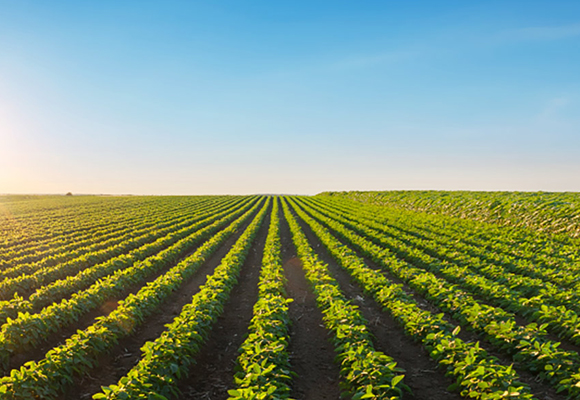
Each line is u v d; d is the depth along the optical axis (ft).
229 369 27.53
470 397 21.88
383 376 21.33
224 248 80.12
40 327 29.63
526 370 24.48
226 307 40.88
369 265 57.77
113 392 19.51
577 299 33.83
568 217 69.56
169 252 65.05
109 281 43.86
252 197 302.45
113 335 28.91
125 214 155.43
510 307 34.19
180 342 25.89
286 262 64.64
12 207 199.72
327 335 32.89
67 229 106.52
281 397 19.77
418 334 29.22
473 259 50.47
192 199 268.41
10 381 20.97
